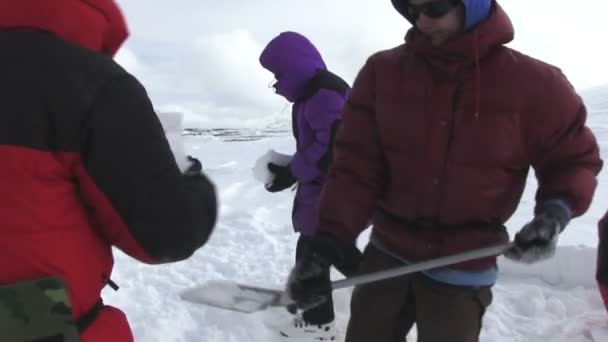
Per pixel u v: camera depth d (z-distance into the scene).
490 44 1.97
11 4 1.40
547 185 2.09
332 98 3.10
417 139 2.08
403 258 2.24
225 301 2.06
